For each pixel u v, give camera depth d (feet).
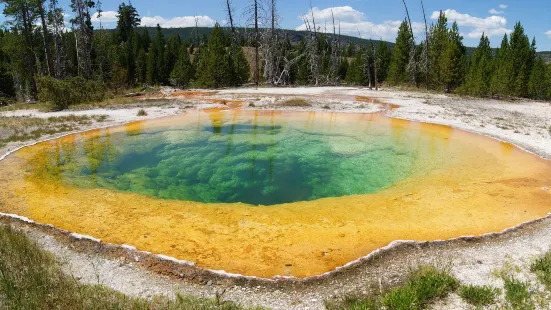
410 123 47.88
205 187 27.76
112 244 17.69
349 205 23.17
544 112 58.18
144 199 24.20
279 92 82.38
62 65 105.40
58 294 13.21
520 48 93.25
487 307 13.39
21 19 82.17
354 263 16.25
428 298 13.92
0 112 56.70
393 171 30.32
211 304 13.34
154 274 15.65
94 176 28.99
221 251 17.72
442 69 84.43
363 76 121.39
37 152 34.81
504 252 17.20
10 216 20.47
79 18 96.58
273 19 106.32
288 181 29.14
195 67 128.36
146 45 189.78
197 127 46.39
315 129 45.37
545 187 25.66
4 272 14.39
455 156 33.55
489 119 49.90
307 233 19.47
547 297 13.88
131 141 39.65
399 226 20.31
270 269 16.31
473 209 22.43
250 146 38.52
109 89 82.79
